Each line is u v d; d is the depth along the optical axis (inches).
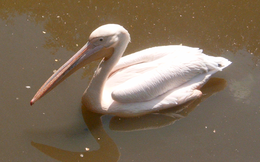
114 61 388.5
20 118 401.7
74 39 515.2
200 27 570.6
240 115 434.9
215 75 485.7
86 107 410.6
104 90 412.8
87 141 390.6
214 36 557.0
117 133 404.8
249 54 526.3
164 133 411.2
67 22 543.2
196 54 438.3
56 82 376.5
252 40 553.9
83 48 377.4
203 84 444.8
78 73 462.3
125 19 566.3
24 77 446.9
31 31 516.7
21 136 385.4
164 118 425.7
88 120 409.7
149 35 544.7
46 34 515.8
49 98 426.9
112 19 562.3
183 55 434.0
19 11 549.6
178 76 419.8
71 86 444.1
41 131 392.8
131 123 415.8
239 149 396.5
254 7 618.2
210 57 449.7
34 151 373.7
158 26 563.2
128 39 388.5
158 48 440.5
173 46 446.9
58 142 385.1
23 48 487.2
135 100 404.5
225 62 456.1
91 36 371.9
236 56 521.0
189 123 424.2
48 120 404.2
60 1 578.9
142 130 412.8
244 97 457.1
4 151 369.4
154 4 603.2
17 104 415.2
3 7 552.4
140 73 421.4
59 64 470.9
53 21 541.0
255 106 446.3
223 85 471.8
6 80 439.8
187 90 426.3
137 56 428.5
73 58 376.5
